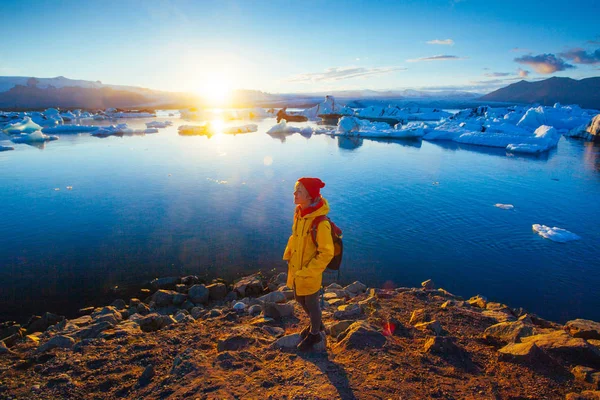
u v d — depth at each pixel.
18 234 12.16
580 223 13.71
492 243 11.62
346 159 28.42
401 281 9.16
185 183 19.70
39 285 8.66
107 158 27.95
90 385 3.52
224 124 65.31
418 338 4.14
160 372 3.64
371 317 4.80
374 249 11.09
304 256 3.35
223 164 25.56
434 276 9.45
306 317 5.24
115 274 9.25
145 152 31.06
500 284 9.09
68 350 4.47
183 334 4.62
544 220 13.98
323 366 3.40
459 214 14.57
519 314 6.16
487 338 4.14
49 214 14.35
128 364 3.88
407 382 3.14
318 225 3.21
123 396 3.28
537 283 9.14
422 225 13.24
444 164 26.55
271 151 32.31
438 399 2.93
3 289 8.46
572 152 33.06
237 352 3.73
